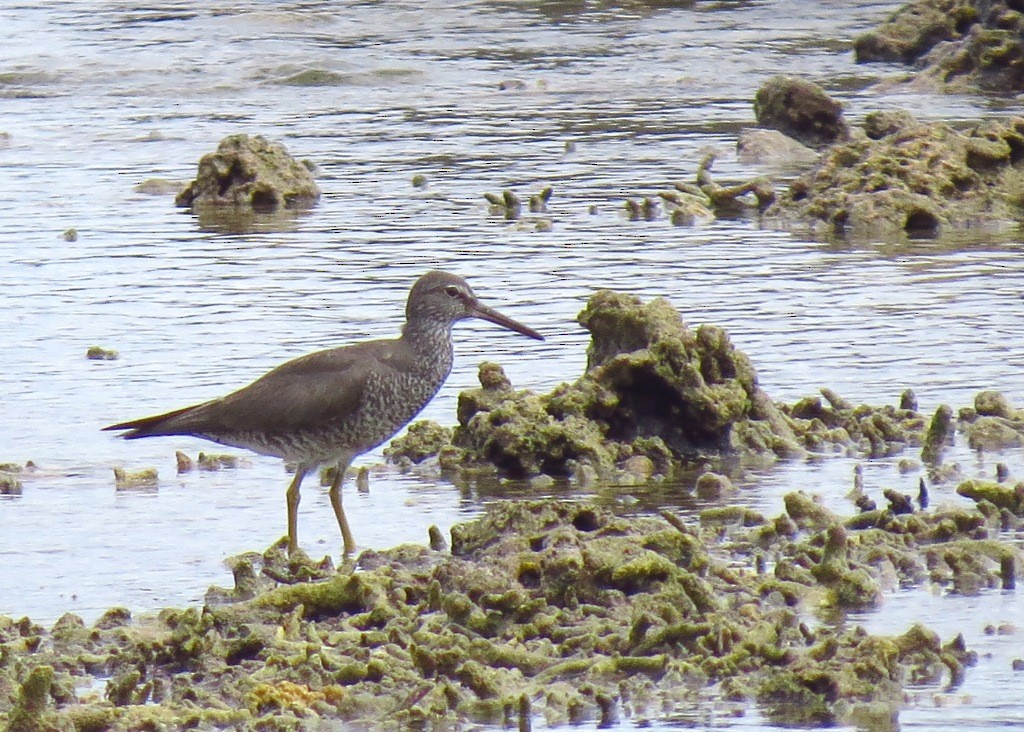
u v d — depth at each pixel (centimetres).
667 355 1516
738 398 1516
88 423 1602
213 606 1132
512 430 1483
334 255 2306
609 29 4338
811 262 2208
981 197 2502
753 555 1233
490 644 1043
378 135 3225
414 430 1555
